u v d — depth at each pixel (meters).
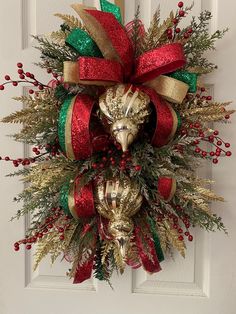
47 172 0.74
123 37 0.73
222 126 0.91
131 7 0.91
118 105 0.70
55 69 0.78
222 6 0.90
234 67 0.90
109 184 0.74
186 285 0.96
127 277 0.95
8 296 0.98
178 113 0.79
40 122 0.75
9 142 0.94
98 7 0.92
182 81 0.78
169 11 0.91
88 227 0.78
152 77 0.75
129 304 0.96
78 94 0.75
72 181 0.75
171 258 0.95
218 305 0.95
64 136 0.72
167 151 0.73
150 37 0.78
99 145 0.76
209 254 0.94
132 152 0.74
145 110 0.72
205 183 0.82
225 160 0.92
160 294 0.96
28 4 0.93
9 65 0.93
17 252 0.97
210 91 0.91
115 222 0.73
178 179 0.73
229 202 0.93
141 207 0.80
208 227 0.85
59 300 0.97
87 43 0.74
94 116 0.76
